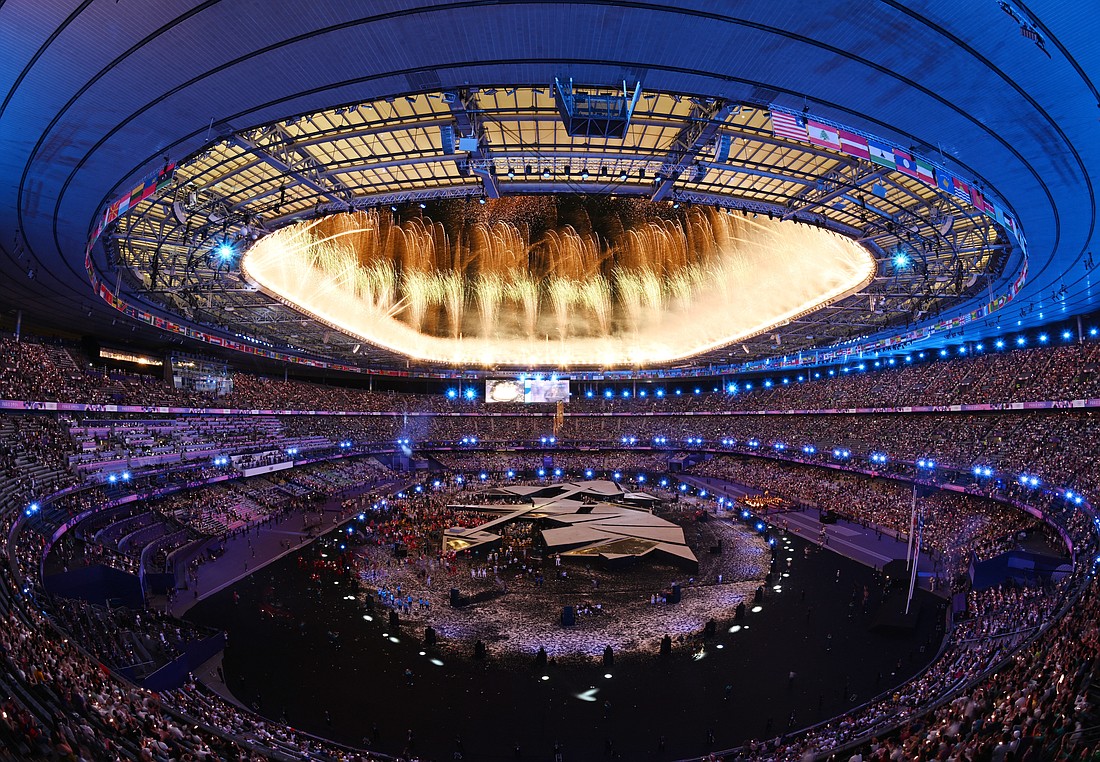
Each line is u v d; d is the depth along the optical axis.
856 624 39.34
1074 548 37.03
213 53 18.41
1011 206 28.91
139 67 18.70
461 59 19.92
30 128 21.36
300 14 16.92
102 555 40.38
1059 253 36.09
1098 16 15.51
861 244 44.25
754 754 23.72
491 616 41.56
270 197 38.72
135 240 39.69
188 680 29.19
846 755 19.59
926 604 41.78
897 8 16.22
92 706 16.89
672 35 18.44
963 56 18.02
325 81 20.91
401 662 34.12
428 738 26.66
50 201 27.88
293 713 28.38
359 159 33.00
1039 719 14.76
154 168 25.95
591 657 35.00
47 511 40.91
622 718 28.39
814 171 34.31
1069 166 24.19
